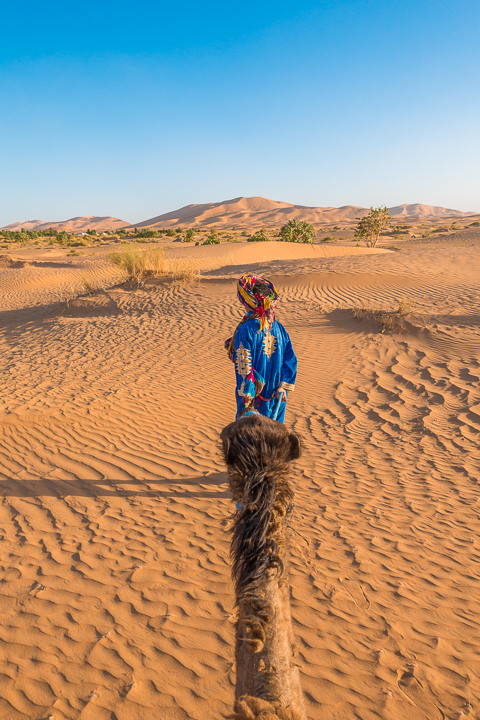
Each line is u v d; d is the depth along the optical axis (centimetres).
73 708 265
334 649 304
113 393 845
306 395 845
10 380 946
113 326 1470
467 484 530
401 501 499
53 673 289
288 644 116
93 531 449
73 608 345
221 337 1245
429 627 323
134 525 458
